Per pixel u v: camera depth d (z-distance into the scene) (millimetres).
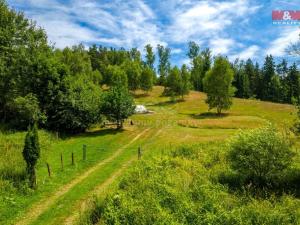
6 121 54250
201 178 24844
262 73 140375
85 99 52438
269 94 130250
